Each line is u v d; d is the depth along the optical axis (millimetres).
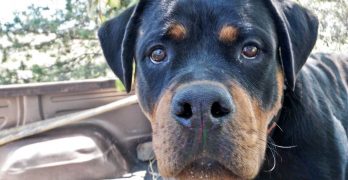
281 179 360
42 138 528
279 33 344
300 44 354
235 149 277
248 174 292
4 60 1419
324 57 491
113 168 534
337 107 436
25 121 567
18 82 1439
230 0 330
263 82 325
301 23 359
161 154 292
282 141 360
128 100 546
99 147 534
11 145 511
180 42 321
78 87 579
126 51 370
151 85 335
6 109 563
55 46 1447
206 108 263
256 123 308
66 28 1438
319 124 371
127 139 577
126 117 580
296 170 357
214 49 317
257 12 332
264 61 324
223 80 290
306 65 435
